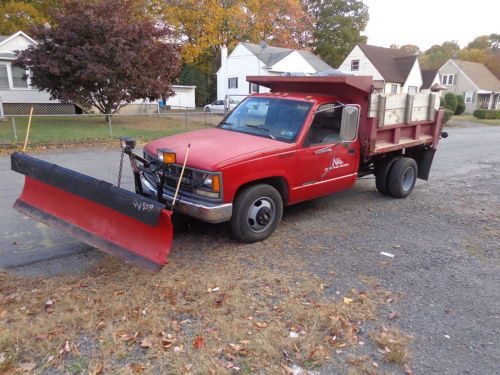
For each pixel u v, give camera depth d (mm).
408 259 5012
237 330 3398
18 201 5141
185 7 42500
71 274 4266
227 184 4703
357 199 7648
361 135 6492
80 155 11547
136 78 19156
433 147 8164
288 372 2957
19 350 3064
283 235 5613
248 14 46531
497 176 10250
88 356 3037
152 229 3957
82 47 17500
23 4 32750
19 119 20656
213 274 4367
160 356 3062
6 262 4508
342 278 4430
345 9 55000
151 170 5141
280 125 5789
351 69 42875
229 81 41094
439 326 3621
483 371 3068
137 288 3996
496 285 4430
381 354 3209
